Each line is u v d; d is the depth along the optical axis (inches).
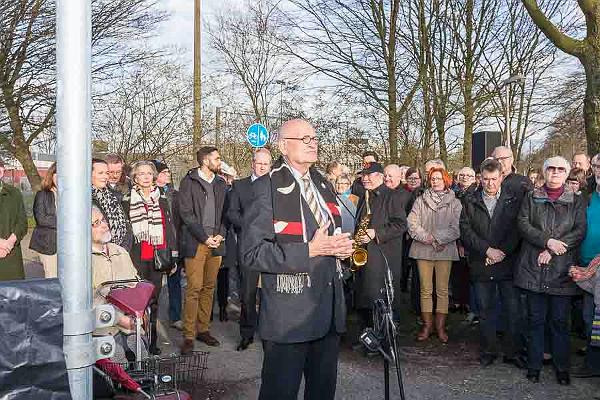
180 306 270.5
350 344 241.3
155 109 652.7
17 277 217.8
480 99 600.7
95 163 203.3
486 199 213.8
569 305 193.2
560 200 190.5
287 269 114.6
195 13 639.1
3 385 63.7
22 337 64.8
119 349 125.1
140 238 214.8
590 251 192.7
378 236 221.8
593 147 292.7
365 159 331.6
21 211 219.0
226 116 847.7
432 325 267.6
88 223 69.5
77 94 67.6
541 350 196.1
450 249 240.5
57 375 66.7
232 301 324.2
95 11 591.5
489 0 601.0
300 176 126.5
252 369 207.3
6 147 646.5
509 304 213.2
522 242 200.4
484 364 213.8
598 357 198.4
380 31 586.6
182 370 156.8
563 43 300.0
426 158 612.4
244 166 876.0
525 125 759.7
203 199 226.2
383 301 157.6
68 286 68.4
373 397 181.9
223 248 234.1
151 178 221.5
